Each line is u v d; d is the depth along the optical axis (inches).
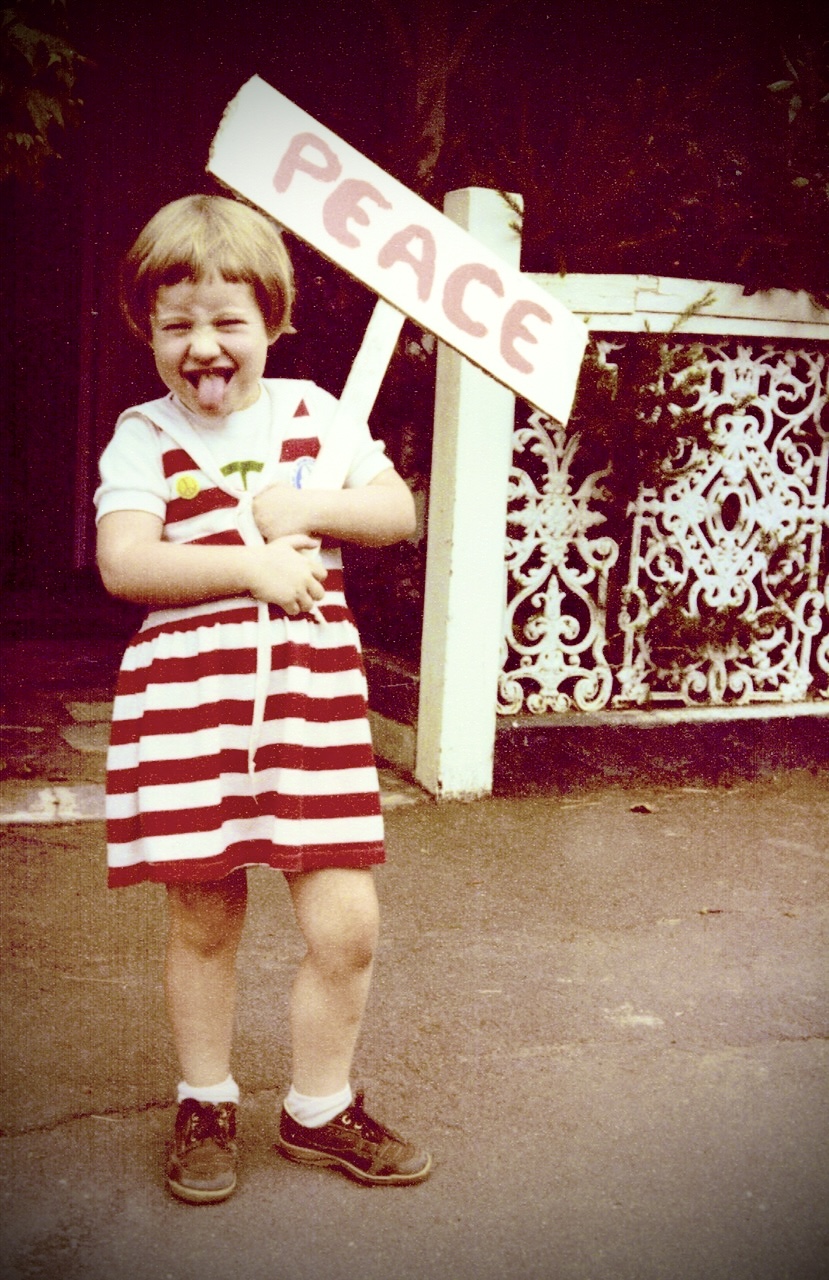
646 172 161.0
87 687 213.3
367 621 190.9
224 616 76.5
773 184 164.4
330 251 81.5
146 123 270.7
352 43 191.0
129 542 75.5
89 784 158.4
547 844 147.3
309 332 193.6
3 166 178.2
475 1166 84.4
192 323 75.0
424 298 83.6
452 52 175.5
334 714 78.4
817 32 177.5
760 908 130.8
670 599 173.0
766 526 177.2
